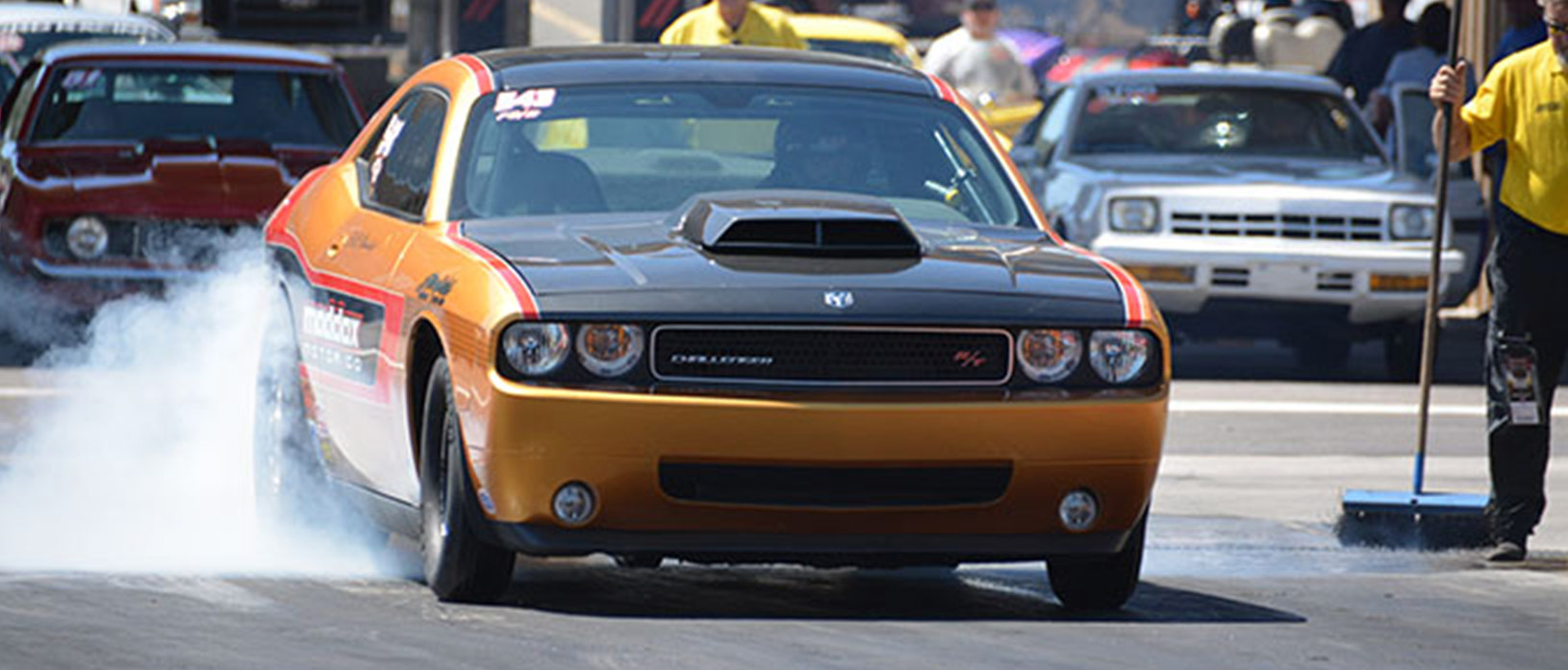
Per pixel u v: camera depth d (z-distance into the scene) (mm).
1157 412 19000
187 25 60562
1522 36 41062
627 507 18266
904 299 18578
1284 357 48719
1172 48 74688
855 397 18344
